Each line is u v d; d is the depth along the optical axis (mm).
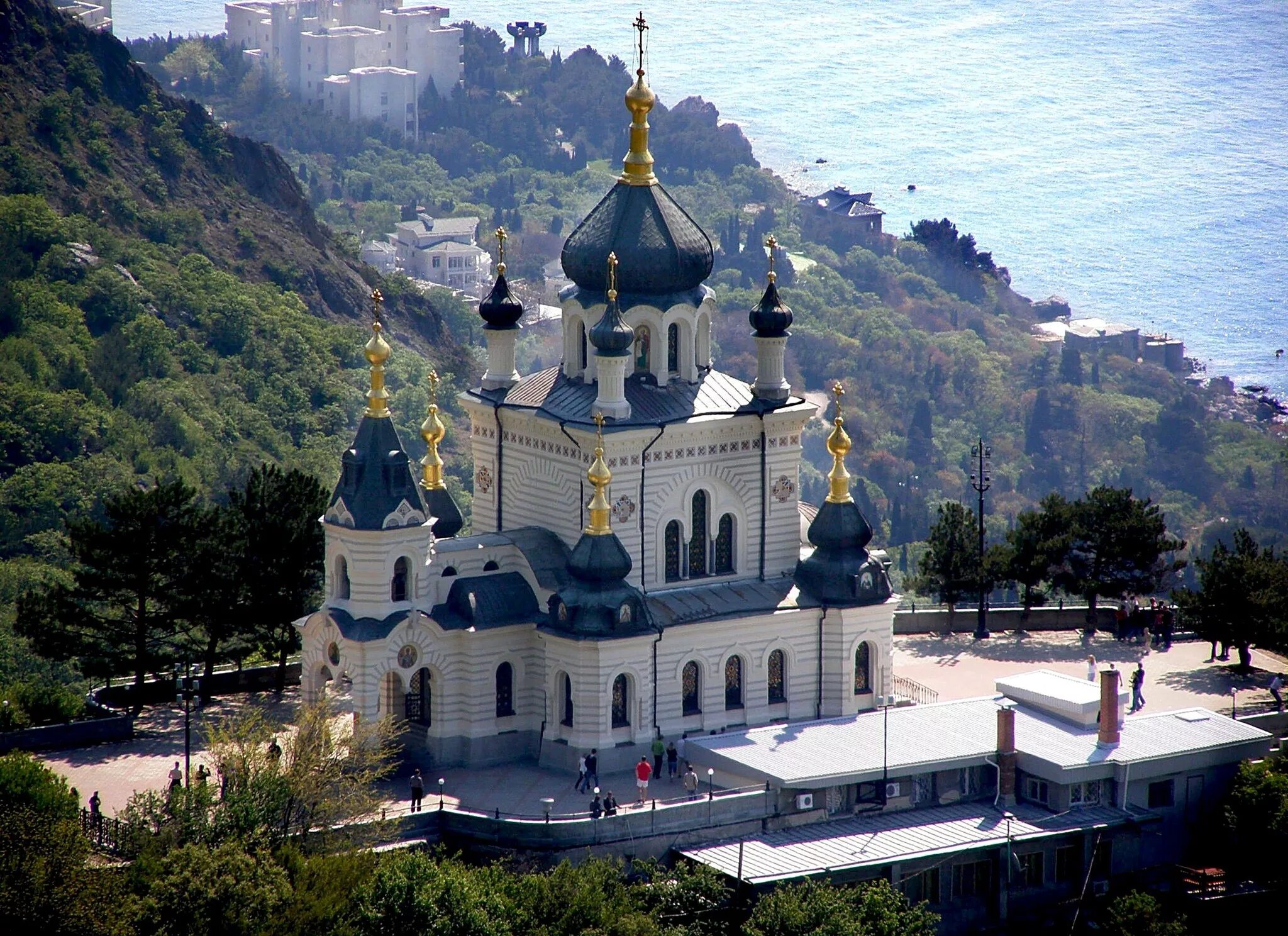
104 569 166875
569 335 166875
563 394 165250
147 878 126312
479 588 159375
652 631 157250
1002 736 156125
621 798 152500
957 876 149750
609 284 161750
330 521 155500
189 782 140125
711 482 164250
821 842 148500
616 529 159875
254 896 124250
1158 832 157375
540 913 133250
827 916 134750
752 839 148750
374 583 154500
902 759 154375
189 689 157125
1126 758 156375
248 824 132625
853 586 165500
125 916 122625
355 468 155000
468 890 131500
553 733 158625
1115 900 151125
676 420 161250
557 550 162500
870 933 135000
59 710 165125
